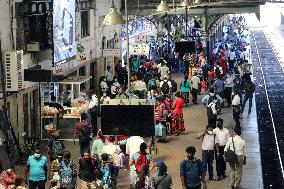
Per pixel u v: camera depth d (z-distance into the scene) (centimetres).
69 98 2862
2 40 2286
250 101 3356
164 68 4031
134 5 4794
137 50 4091
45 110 2669
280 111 3781
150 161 1803
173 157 2386
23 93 2475
